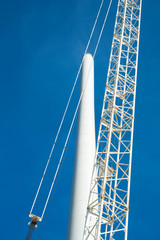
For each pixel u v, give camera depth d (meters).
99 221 44.66
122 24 68.12
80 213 59.75
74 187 63.78
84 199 61.50
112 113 54.56
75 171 65.94
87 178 64.38
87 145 68.94
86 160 66.81
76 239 56.75
